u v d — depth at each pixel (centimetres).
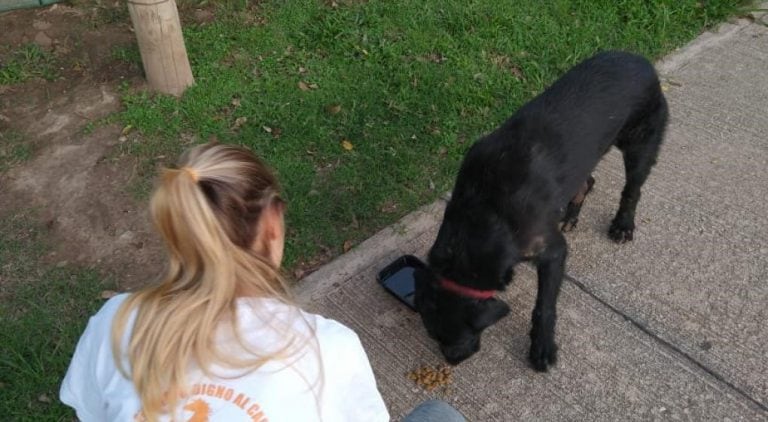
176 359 77
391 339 162
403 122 217
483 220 146
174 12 210
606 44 249
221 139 210
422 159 206
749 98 231
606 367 156
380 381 154
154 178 198
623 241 183
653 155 178
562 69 239
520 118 158
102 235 184
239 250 81
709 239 184
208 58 236
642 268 178
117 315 82
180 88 223
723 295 171
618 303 170
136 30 211
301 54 240
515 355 160
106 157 204
